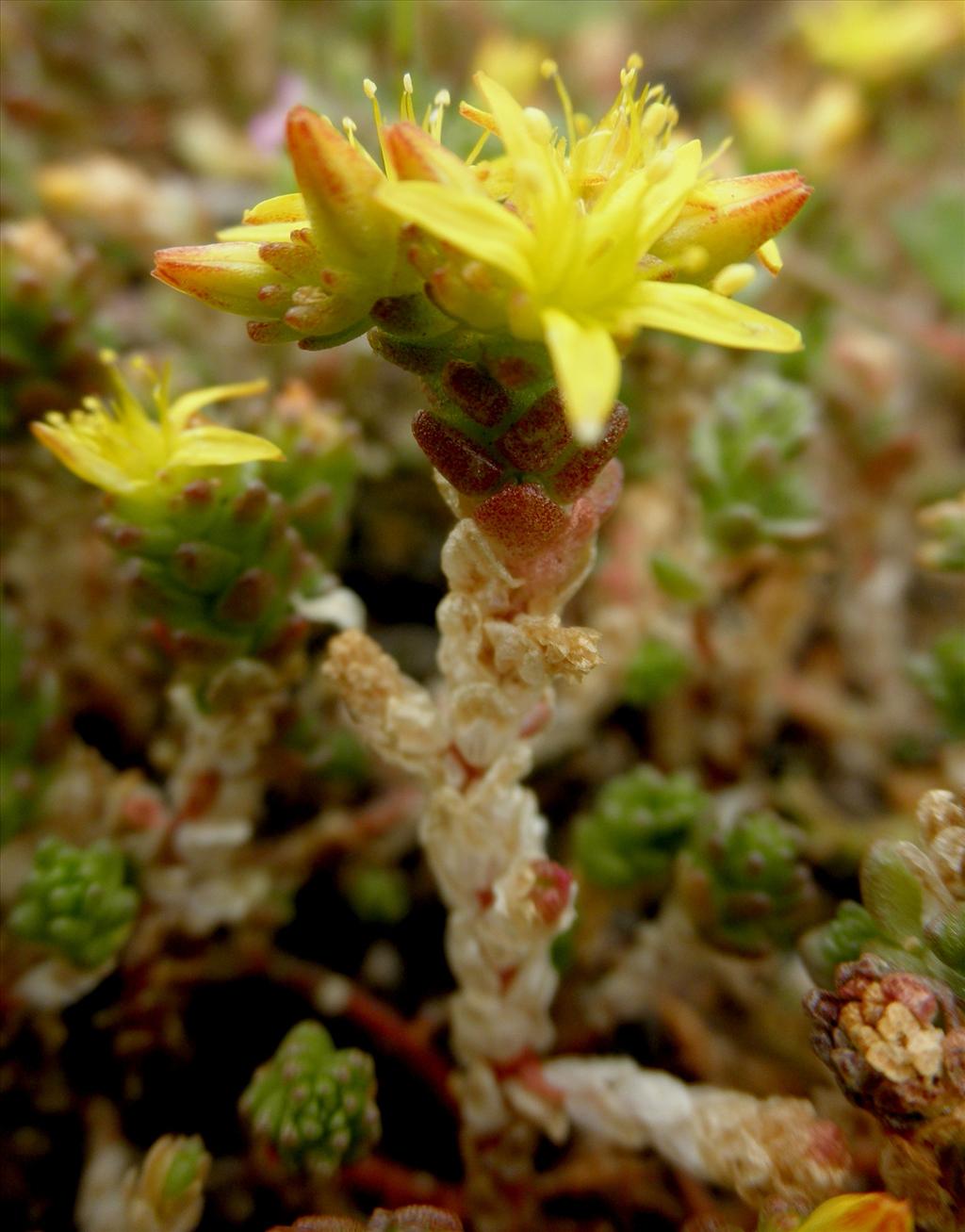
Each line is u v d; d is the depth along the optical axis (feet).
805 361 0.22
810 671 0.22
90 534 0.18
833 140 0.24
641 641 0.20
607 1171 0.15
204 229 0.22
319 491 0.15
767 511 0.17
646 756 0.20
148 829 0.15
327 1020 0.17
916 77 0.31
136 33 0.28
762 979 0.15
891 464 0.21
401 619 0.22
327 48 0.29
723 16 0.34
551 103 0.29
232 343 0.22
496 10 0.31
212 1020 0.16
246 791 0.15
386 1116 0.16
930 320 0.27
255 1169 0.15
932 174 0.30
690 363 0.20
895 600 0.22
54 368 0.16
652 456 0.20
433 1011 0.17
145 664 0.15
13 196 0.22
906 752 0.20
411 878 0.18
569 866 0.17
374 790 0.19
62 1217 0.15
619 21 0.32
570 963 0.16
